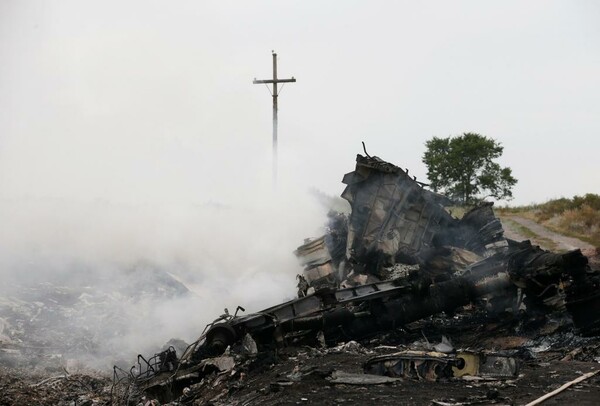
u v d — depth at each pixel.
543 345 16.42
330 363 14.04
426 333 18.41
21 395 14.64
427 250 21.36
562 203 47.66
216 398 13.25
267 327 16.45
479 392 11.01
